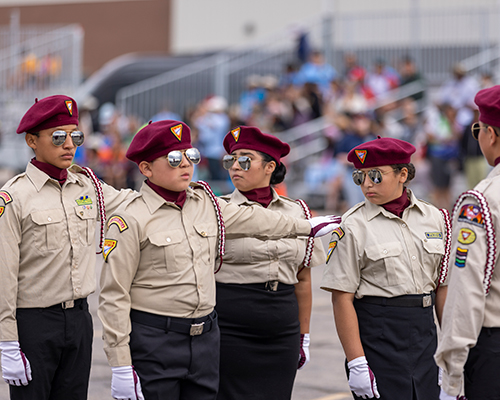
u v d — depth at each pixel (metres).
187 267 7.46
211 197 7.91
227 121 33.62
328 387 11.54
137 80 43.88
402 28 41.38
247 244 8.57
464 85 32.81
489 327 6.62
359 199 29.28
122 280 7.26
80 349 8.14
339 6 44.66
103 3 58.50
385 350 7.86
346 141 29.61
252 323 8.55
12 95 42.22
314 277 20.84
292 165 34.16
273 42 43.28
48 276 7.91
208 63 43.19
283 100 36.28
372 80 36.69
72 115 8.12
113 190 8.87
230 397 8.60
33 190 8.03
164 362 7.30
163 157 7.45
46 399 7.97
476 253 6.41
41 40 43.00
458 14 40.62
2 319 7.62
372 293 7.98
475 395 6.72
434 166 29.28
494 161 6.92
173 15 56.50
